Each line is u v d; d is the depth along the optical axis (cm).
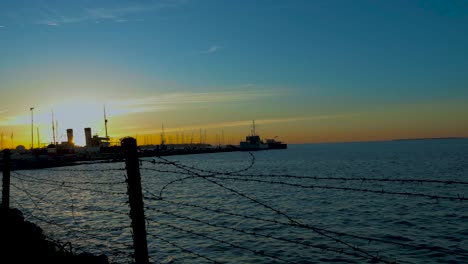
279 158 14812
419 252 1758
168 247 1872
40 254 732
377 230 2230
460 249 1792
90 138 12269
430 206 2981
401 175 6078
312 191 4150
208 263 1625
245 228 2272
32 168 8556
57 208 3044
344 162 10519
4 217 897
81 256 678
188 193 4334
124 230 2166
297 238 2020
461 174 5950
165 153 15812
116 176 7419
